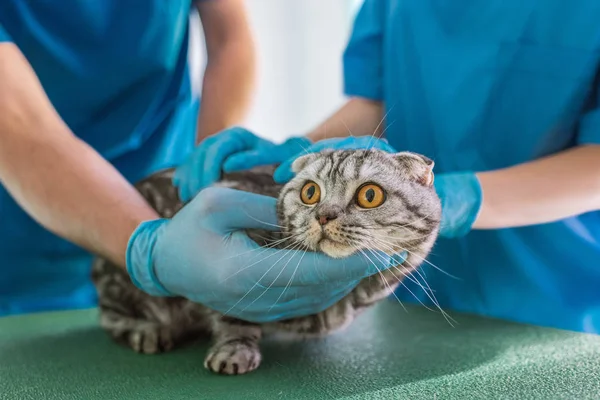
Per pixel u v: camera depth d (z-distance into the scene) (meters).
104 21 0.74
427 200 0.53
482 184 0.60
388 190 0.52
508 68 0.70
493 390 0.47
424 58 0.76
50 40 0.72
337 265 0.50
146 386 0.49
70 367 0.54
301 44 1.31
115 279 0.63
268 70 1.30
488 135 0.73
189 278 0.51
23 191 0.54
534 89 0.69
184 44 0.83
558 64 0.68
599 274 0.70
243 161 0.60
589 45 0.66
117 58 0.75
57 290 0.78
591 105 0.68
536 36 0.69
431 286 0.78
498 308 0.74
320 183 0.53
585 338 0.60
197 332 0.64
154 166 0.82
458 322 0.67
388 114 0.80
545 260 0.71
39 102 0.57
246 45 0.86
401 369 0.52
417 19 0.76
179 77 0.83
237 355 0.52
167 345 0.59
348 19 1.31
